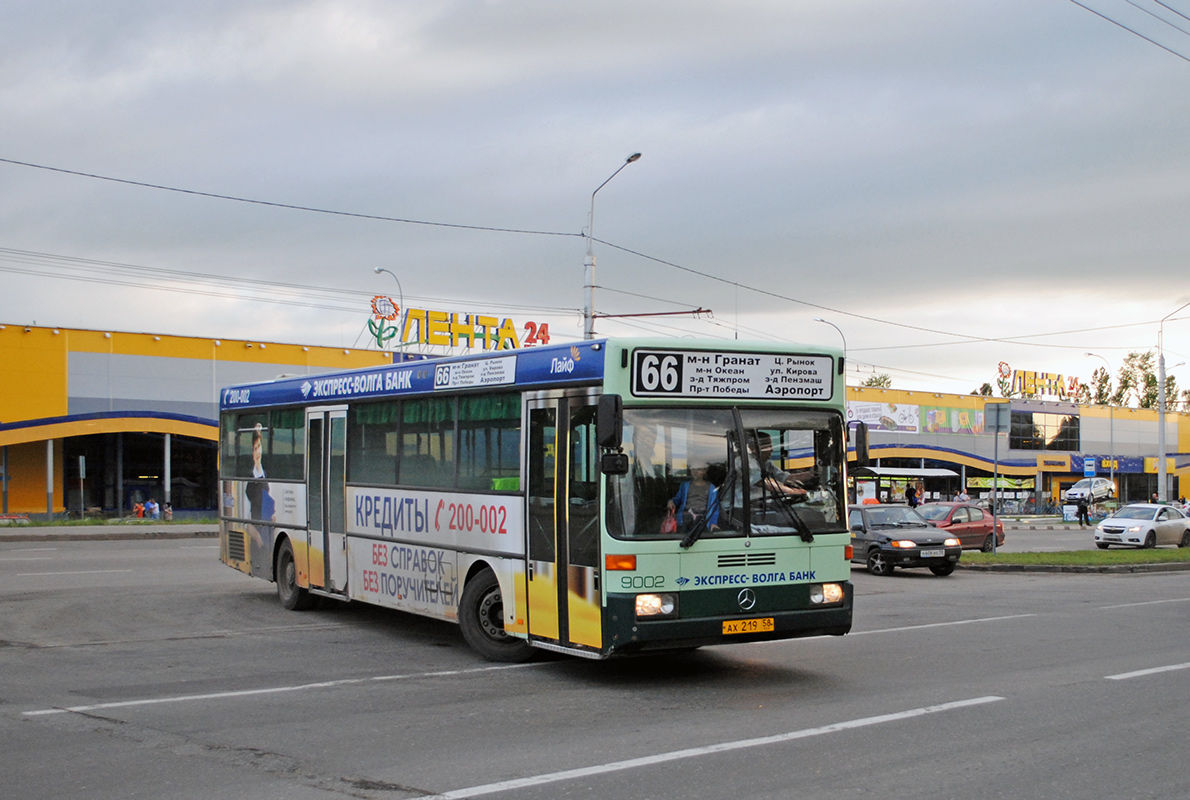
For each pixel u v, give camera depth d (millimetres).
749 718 8039
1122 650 11680
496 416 10750
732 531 9367
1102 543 36156
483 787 6117
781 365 9812
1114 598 18047
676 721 7938
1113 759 6766
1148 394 107312
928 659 11031
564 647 9578
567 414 9695
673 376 9367
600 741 7277
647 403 9266
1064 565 24500
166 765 6664
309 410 14500
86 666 10430
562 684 9578
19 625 13234
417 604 11938
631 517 9070
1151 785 6180
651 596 9008
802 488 9820
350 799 5914
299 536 14602
